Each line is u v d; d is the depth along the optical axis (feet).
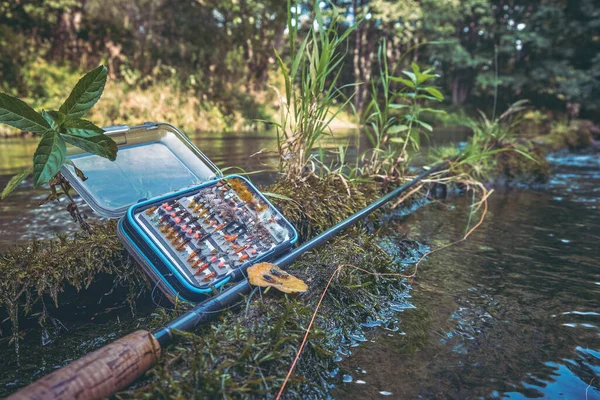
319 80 2.19
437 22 16.02
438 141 8.00
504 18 19.92
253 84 12.32
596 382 1.03
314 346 1.06
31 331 1.29
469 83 20.56
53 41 9.86
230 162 4.10
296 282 1.22
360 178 2.61
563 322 1.34
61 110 1.23
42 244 1.60
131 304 1.45
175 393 0.82
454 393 0.98
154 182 1.54
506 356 1.14
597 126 11.22
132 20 10.98
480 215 2.82
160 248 1.23
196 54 11.66
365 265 1.57
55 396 0.72
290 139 2.23
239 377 0.90
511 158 4.33
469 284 1.64
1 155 4.83
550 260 1.92
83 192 1.36
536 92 20.25
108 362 0.80
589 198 3.48
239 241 1.37
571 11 18.08
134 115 8.48
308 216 1.97
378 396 0.96
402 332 1.26
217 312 1.09
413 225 2.52
